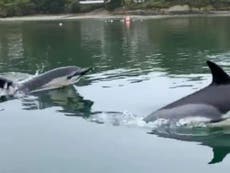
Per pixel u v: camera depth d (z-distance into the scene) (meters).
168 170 8.49
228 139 10.17
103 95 14.80
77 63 22.44
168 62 21.39
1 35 43.50
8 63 23.19
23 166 8.88
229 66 19.56
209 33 37.34
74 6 96.88
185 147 9.70
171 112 11.38
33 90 15.91
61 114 12.70
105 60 22.98
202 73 17.97
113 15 88.00
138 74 18.30
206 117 11.09
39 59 24.48
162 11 85.25
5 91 15.58
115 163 8.88
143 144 9.90
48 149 9.74
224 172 8.34
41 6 98.00
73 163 8.93
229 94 11.29
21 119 12.27
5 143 10.23
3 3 97.50
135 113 12.39
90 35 39.84
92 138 10.38
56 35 41.25
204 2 85.44
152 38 34.50
